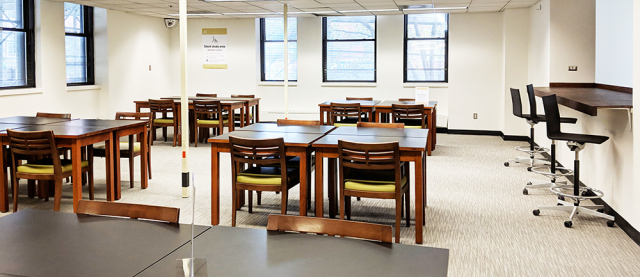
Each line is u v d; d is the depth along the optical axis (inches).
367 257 71.7
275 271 67.0
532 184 221.6
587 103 158.9
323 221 81.1
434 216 181.6
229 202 200.7
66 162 183.3
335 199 178.4
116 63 396.2
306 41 451.2
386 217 180.2
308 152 165.5
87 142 181.8
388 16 431.2
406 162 168.2
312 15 429.4
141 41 428.1
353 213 185.0
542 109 317.7
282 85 465.1
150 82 444.1
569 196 175.9
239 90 470.9
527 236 159.2
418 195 149.4
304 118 458.6
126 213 89.2
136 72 422.9
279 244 77.1
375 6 356.5
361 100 364.5
